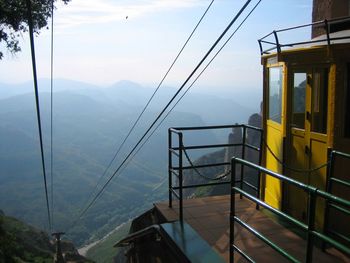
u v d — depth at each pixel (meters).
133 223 8.88
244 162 4.13
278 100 6.78
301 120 6.17
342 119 5.32
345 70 5.25
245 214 6.82
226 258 5.14
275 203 6.95
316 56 5.61
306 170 5.99
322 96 5.62
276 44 6.22
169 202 7.41
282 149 6.51
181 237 5.87
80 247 136.00
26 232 44.47
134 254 8.73
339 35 5.85
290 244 5.49
